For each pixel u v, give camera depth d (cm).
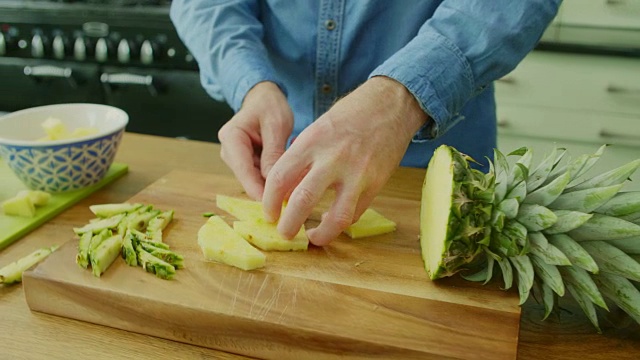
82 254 87
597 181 82
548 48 220
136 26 223
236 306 80
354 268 90
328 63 136
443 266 83
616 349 79
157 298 81
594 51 216
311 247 96
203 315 79
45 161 114
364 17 129
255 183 107
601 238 79
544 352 78
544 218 78
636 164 80
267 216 94
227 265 90
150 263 86
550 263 79
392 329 76
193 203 112
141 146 148
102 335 82
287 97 134
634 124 223
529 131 236
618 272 78
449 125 102
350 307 80
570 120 229
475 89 99
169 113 234
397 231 103
